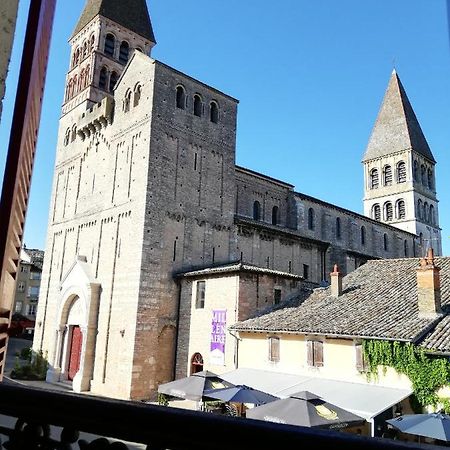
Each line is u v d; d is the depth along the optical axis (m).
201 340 34.47
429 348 20.50
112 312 37.66
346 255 51.56
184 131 41.44
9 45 3.38
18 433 2.35
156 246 37.09
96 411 2.06
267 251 45.28
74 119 52.22
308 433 1.56
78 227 46.09
